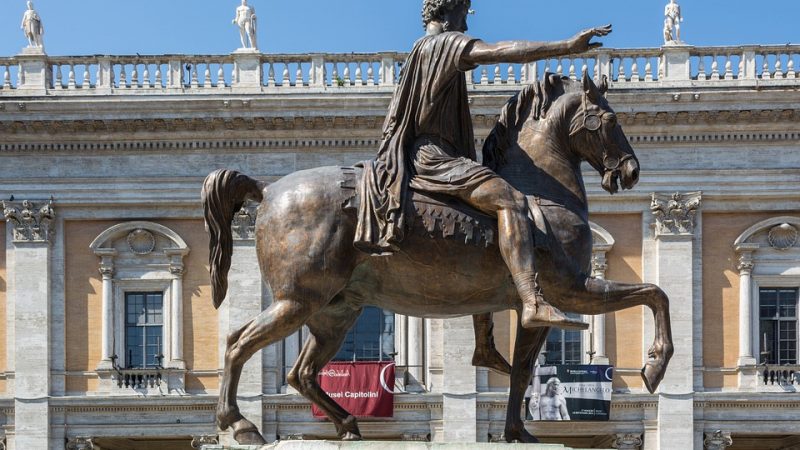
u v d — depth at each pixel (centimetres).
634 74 4281
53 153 4341
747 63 4284
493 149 1026
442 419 4225
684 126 4294
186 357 4303
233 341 986
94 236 4344
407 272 972
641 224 4325
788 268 4300
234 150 4334
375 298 1006
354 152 4316
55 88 4309
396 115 995
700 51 4281
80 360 4300
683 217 4278
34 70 4316
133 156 4350
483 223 966
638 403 4234
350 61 4325
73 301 4325
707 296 4297
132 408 4259
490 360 1048
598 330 4234
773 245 4300
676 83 4269
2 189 4319
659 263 4272
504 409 4241
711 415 4250
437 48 978
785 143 4309
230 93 4297
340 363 4191
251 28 4322
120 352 4312
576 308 977
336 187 981
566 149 1008
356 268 985
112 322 4306
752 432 4241
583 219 996
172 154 4347
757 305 4303
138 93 4300
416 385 4262
